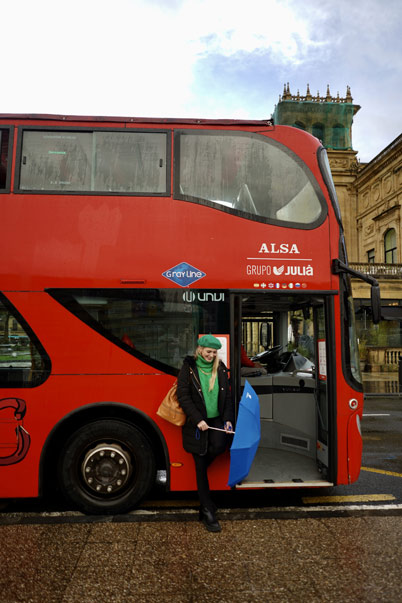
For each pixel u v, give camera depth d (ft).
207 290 14.14
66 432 14.16
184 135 14.78
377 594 9.57
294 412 17.04
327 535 12.32
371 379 56.34
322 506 14.61
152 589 9.74
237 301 14.21
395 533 12.46
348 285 14.90
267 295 14.39
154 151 14.61
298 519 13.50
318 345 15.57
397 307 81.20
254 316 20.30
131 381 13.69
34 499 15.37
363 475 18.31
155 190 14.39
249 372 17.76
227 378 13.10
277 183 14.80
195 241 14.23
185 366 12.96
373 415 33.78
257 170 14.82
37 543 11.86
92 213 14.07
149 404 13.69
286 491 16.25
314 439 16.24
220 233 14.33
